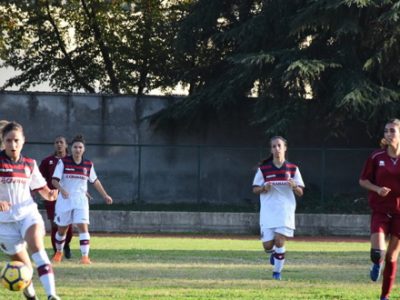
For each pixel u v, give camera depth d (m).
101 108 73.19
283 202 24.78
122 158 69.81
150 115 72.25
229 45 75.88
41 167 31.94
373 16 63.78
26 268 16.25
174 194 69.69
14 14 88.56
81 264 29.05
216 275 25.22
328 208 63.66
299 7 68.12
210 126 72.81
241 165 69.69
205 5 74.00
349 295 20.08
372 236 19.14
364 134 72.38
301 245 46.62
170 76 85.81
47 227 57.00
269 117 64.56
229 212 62.41
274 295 19.91
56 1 87.00
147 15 87.38
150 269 27.09
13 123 17.23
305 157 67.38
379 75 64.06
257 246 43.84
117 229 58.66
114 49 88.56
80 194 29.95
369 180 19.47
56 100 72.94
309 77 63.53
